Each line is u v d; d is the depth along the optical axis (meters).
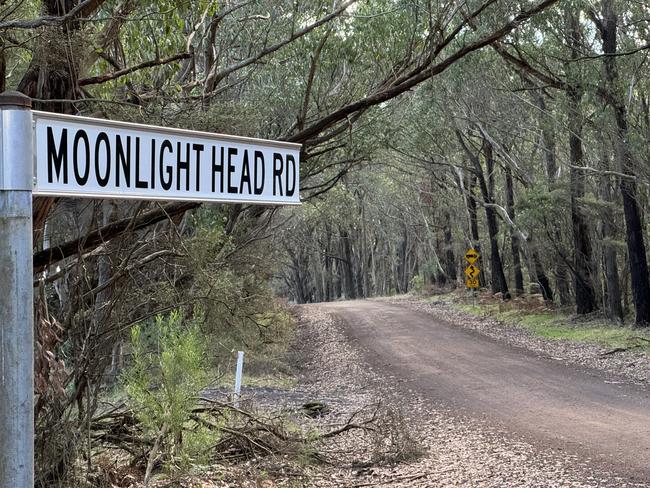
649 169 24.38
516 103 31.33
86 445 6.43
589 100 24.61
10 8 6.49
